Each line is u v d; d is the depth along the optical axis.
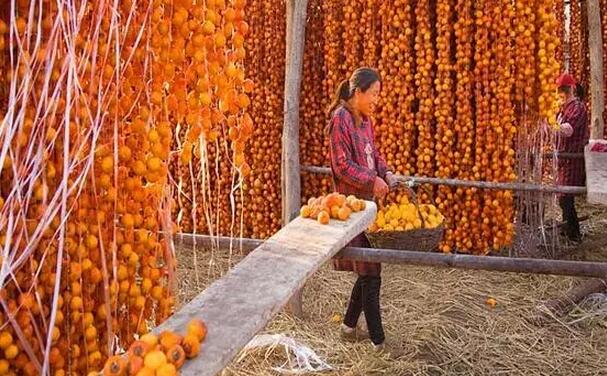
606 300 4.80
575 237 6.30
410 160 5.59
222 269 5.38
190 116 1.73
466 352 4.20
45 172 1.45
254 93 5.88
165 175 1.79
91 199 1.61
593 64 6.88
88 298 1.66
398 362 4.03
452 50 5.34
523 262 2.89
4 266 1.33
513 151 5.32
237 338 1.76
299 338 4.34
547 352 4.21
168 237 1.87
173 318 1.88
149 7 1.58
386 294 5.02
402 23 5.34
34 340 1.52
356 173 3.62
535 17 5.06
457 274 5.40
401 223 4.05
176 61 1.66
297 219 2.96
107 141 1.60
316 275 5.32
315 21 5.80
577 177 6.14
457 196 5.45
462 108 5.29
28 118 1.42
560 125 5.90
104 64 1.52
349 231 2.79
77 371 1.66
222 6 1.68
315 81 5.84
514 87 5.24
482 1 5.09
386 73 5.47
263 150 5.93
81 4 1.45
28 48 1.36
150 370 1.48
